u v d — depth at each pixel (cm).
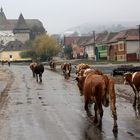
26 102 2483
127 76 2203
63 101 2492
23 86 3831
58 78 5000
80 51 14825
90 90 1596
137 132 1429
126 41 9950
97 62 9650
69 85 3841
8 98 2752
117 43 10631
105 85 1505
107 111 1945
